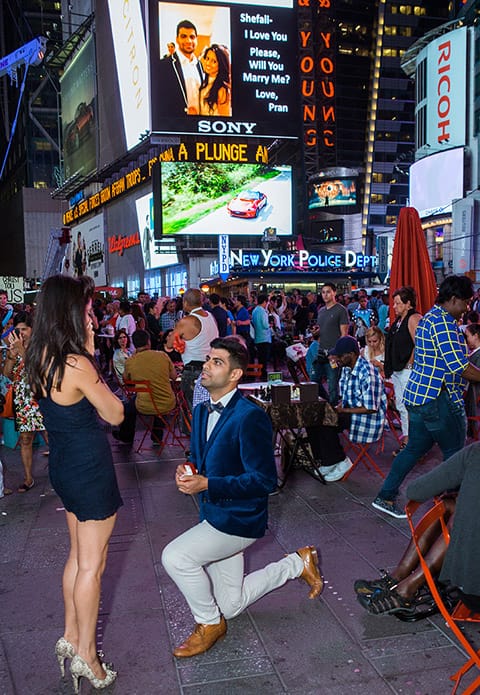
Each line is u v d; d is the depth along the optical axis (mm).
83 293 2705
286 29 31484
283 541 4531
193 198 38844
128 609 3598
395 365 6203
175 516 5121
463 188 59750
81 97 61094
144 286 49188
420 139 65062
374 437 5844
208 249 41656
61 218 90375
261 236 39906
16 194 94438
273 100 31391
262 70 31203
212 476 2967
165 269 45562
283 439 6219
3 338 6961
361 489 5691
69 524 3002
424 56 63719
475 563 2674
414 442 4695
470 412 7145
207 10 30469
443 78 61156
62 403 2646
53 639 3303
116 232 54531
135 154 49156
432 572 3316
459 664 3020
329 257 35906
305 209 72438
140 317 13688
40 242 89500
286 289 35219
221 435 2957
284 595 3740
